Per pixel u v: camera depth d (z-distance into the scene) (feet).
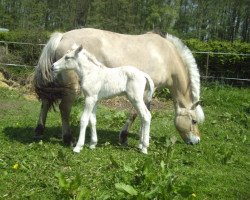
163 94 23.77
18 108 19.17
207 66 28.19
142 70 13.42
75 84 12.82
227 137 15.72
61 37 13.07
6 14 65.36
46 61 12.69
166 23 64.49
